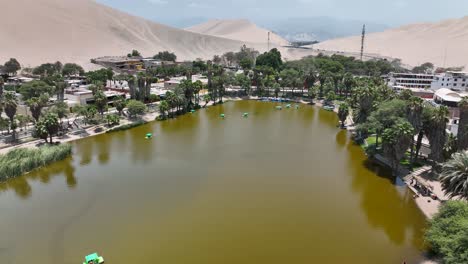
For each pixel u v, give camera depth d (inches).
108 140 4530.0
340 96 7534.5
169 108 5762.8
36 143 4173.2
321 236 2458.2
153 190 3112.7
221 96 7209.6
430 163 3567.9
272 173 3548.2
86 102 5718.5
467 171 2276.1
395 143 3297.2
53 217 2657.5
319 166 3764.8
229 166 3710.6
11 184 3245.6
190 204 2876.5
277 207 2859.3
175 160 3853.3
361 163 3863.2
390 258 2219.5
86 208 2792.8
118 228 2519.7
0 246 2301.9
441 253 2106.3
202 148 4284.0
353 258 2220.7
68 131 4653.1
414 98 3422.7
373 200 3002.0
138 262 2158.0
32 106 4279.0
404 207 2876.5
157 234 2452.0
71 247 2299.5
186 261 2172.7
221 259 2194.9
